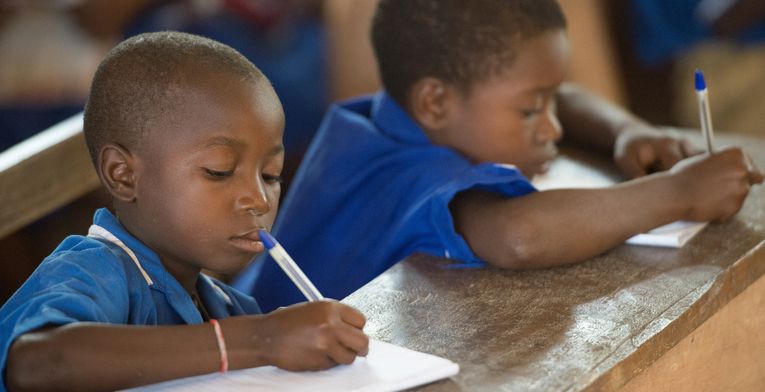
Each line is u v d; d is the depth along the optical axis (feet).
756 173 10.30
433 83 11.43
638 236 9.95
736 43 23.95
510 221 9.51
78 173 12.01
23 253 16.43
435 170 10.66
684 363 8.88
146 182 7.86
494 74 11.15
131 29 20.42
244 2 20.52
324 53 21.07
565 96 13.51
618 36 23.50
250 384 7.02
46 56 19.21
